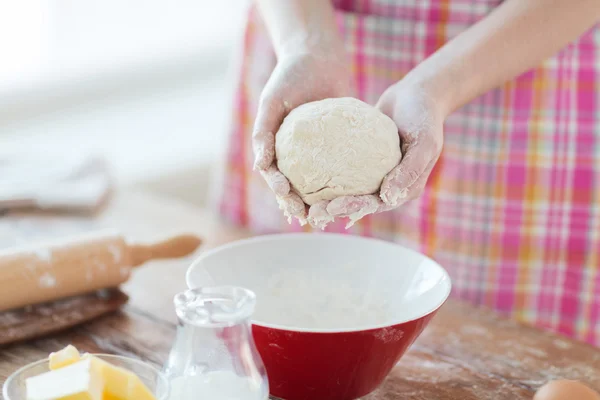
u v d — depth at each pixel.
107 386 0.82
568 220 1.34
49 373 0.81
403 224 1.40
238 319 0.82
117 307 1.10
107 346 1.03
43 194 1.44
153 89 2.38
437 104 1.01
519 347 1.06
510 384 0.99
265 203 1.46
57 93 2.07
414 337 0.92
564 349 1.06
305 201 0.98
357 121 0.97
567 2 1.07
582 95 1.29
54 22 2.07
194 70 2.49
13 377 0.83
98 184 1.51
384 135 0.97
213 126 2.33
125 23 2.27
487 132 1.32
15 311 1.06
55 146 1.96
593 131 1.30
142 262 1.13
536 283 1.37
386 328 0.88
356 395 0.93
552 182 1.33
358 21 1.33
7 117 1.96
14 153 1.61
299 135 0.96
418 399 0.95
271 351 0.90
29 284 1.04
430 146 0.97
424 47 1.30
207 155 2.19
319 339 0.88
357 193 0.96
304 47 1.07
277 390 0.93
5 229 1.37
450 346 1.05
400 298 1.01
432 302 0.97
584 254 1.34
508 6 1.08
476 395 0.96
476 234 1.36
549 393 0.89
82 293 1.09
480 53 1.05
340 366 0.90
